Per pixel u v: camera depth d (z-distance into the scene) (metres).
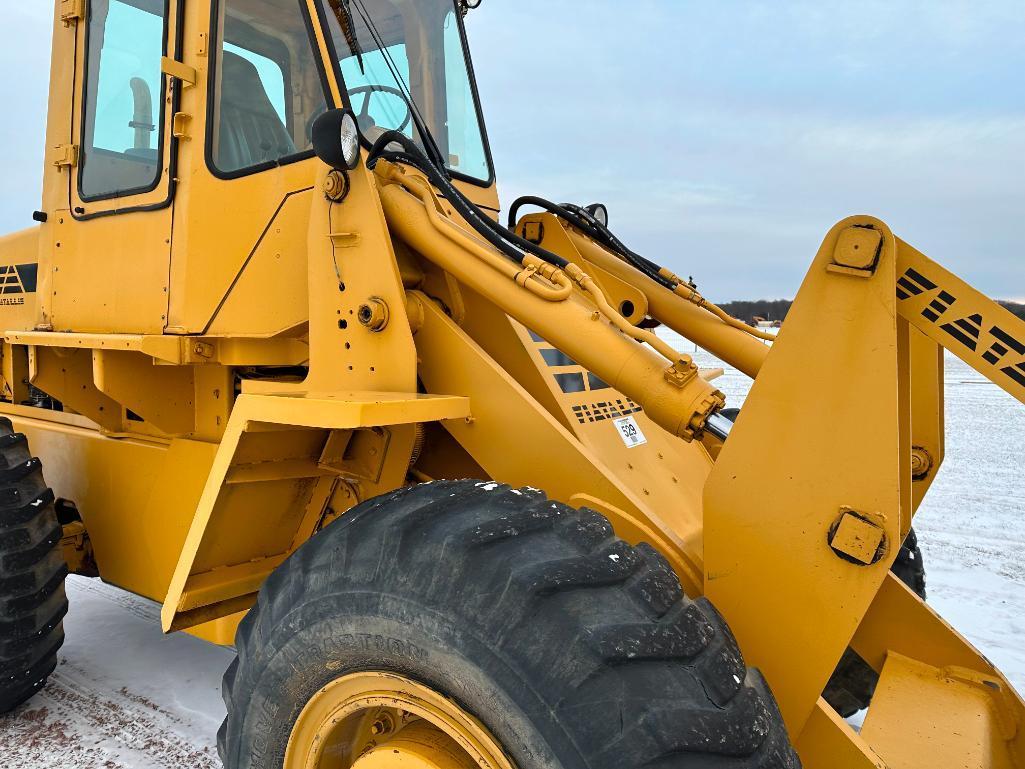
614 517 1.61
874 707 1.71
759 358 2.30
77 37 2.75
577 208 2.80
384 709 1.45
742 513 1.43
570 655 1.10
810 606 1.37
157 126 2.43
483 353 1.81
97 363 2.39
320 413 1.46
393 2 2.60
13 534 2.41
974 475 6.96
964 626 3.55
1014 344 1.31
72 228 2.77
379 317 1.78
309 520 2.06
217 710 2.66
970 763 1.49
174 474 2.53
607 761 1.04
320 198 1.93
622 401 2.49
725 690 1.14
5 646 2.41
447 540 1.25
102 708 2.67
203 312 2.33
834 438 1.34
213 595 1.83
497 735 1.14
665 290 2.57
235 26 2.33
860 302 1.32
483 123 3.03
